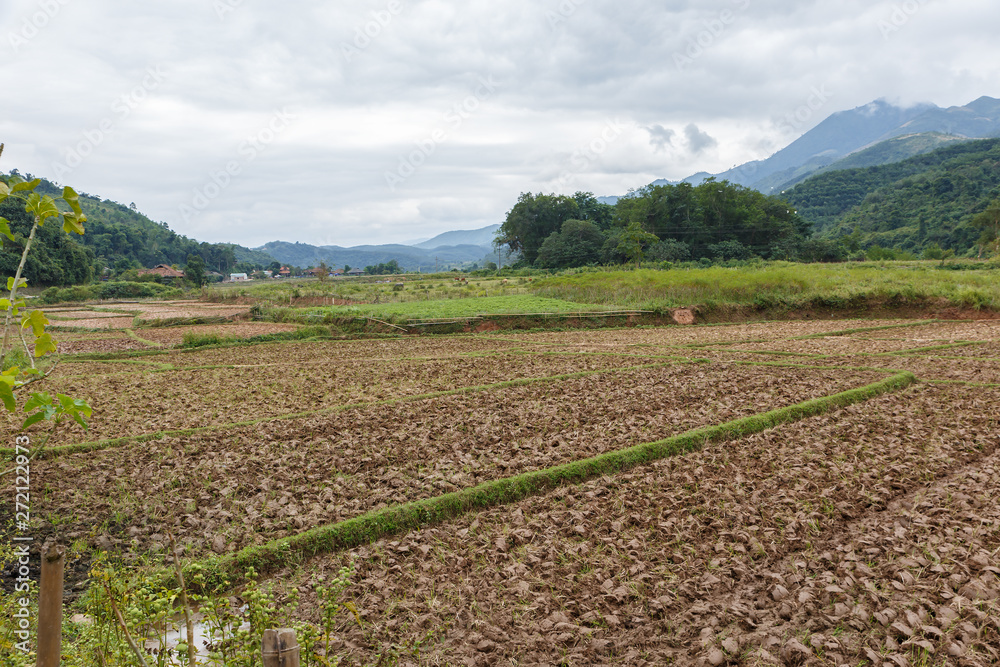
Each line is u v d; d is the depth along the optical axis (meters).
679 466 9.34
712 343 25.17
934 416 11.93
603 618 5.44
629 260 88.25
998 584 5.52
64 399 2.81
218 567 6.28
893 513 7.53
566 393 14.62
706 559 6.47
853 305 33.88
